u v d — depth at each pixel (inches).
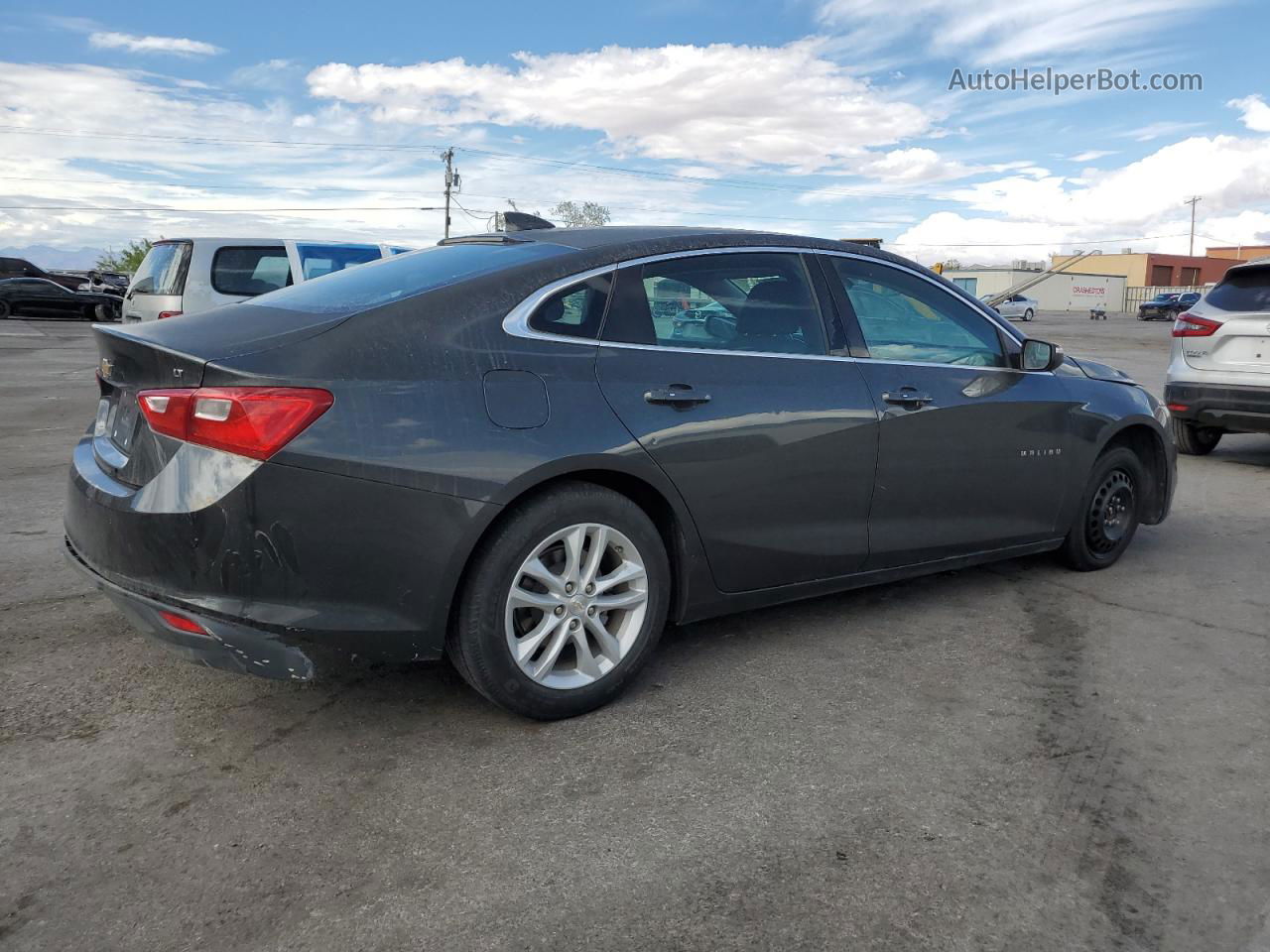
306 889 86.4
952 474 153.0
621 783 104.7
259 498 98.3
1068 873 89.3
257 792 102.2
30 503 231.3
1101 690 130.3
